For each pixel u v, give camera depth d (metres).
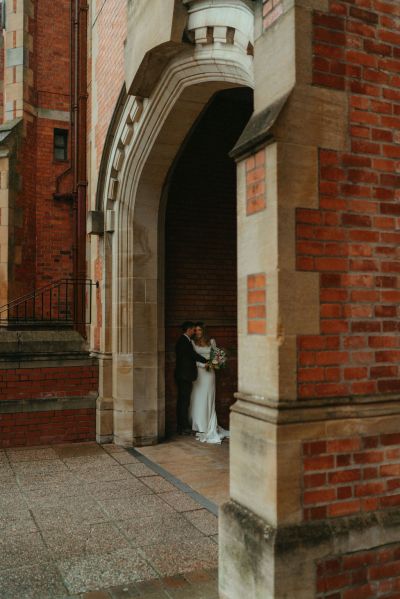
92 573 3.63
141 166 6.96
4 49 9.73
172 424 8.04
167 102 5.91
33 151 9.74
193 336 7.98
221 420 8.38
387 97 3.26
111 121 7.07
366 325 3.14
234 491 3.32
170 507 4.91
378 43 3.26
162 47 5.12
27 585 3.47
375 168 3.21
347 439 3.04
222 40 4.61
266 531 2.89
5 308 9.05
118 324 7.31
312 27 3.10
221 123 8.52
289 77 3.08
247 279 3.24
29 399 7.23
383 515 3.09
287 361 2.94
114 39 7.19
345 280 3.10
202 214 8.38
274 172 2.98
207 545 4.09
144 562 3.80
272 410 2.95
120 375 7.28
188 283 8.24
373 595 3.00
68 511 4.80
